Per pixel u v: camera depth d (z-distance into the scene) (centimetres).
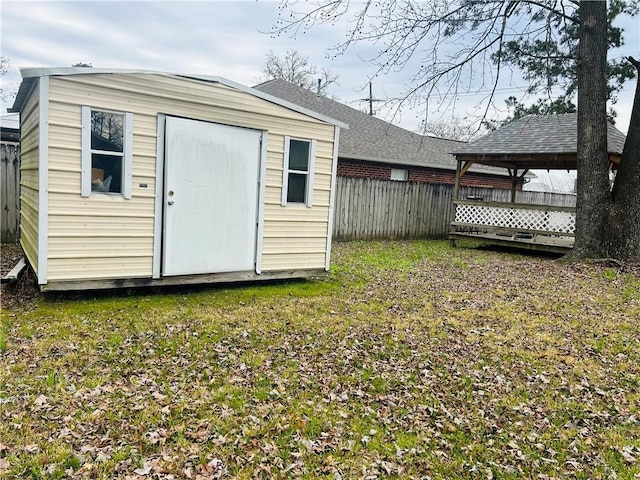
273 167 683
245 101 640
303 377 385
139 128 562
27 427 291
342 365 413
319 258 757
